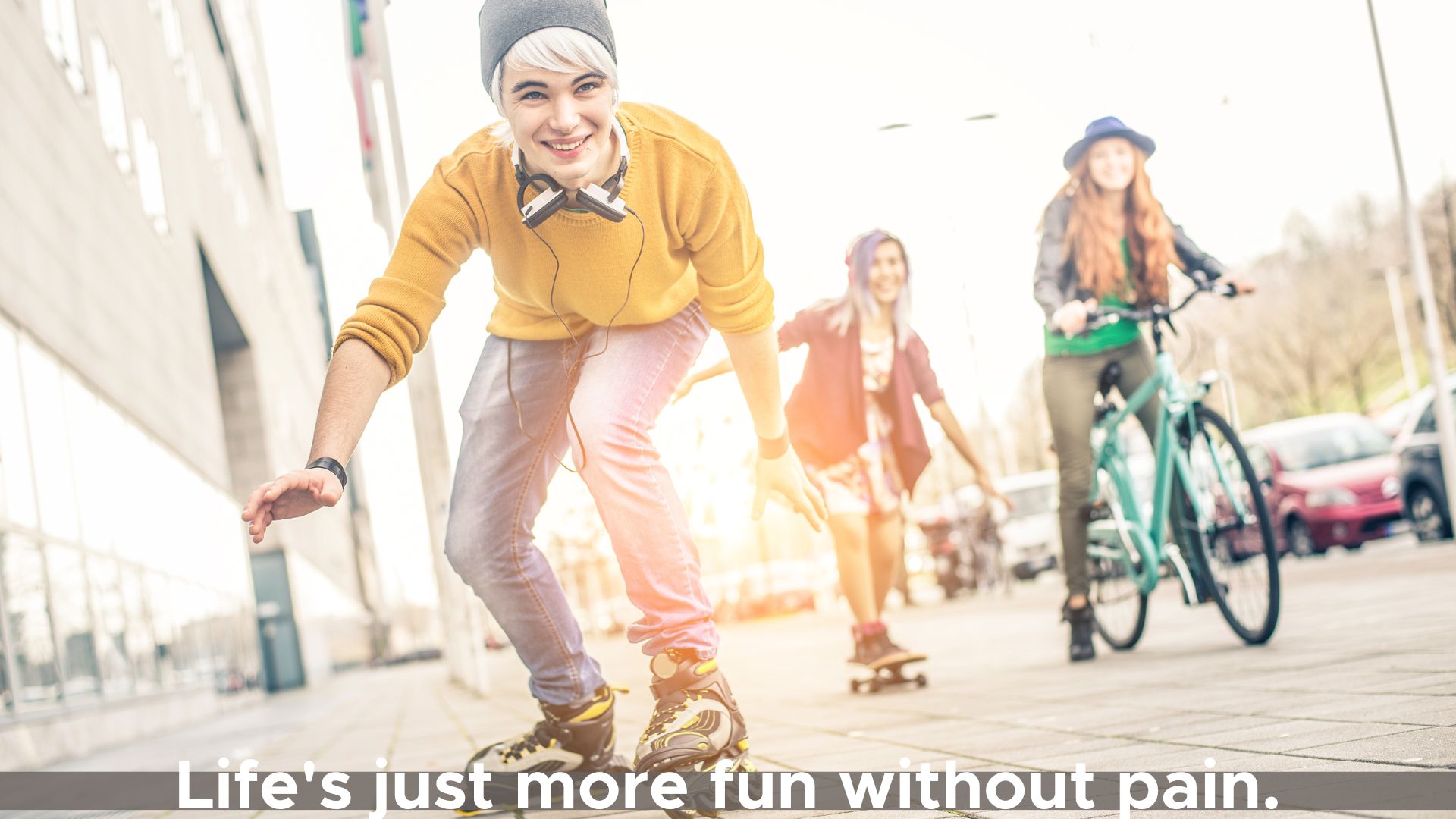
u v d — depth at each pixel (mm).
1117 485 6047
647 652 2939
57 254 14320
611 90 2568
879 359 6234
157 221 22938
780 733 4500
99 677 13672
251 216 45406
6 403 11539
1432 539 14375
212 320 35281
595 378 3004
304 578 41312
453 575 13453
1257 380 53000
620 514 2926
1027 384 46281
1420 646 4621
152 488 18438
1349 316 51344
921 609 19234
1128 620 6180
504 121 2754
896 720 4582
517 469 3195
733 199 2842
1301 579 10953
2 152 12477
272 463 37875
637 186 2729
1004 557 20062
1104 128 5648
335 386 2664
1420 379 49719
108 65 19609
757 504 3279
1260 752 2955
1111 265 5801
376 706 13203
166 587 18641
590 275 2836
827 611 23844
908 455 6195
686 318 3104
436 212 2799
